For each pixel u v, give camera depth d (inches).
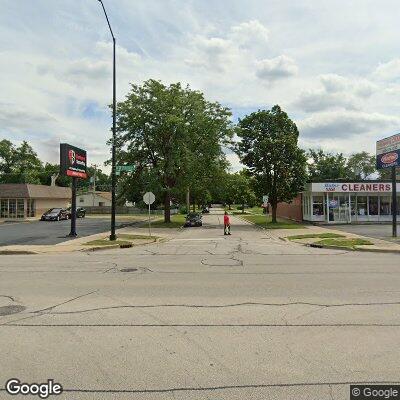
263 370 196.7
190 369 198.5
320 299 341.4
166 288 393.4
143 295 361.7
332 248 803.4
